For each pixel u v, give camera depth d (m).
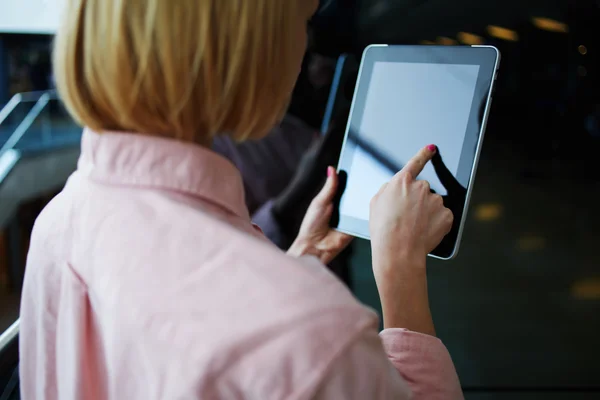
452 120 0.78
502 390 2.27
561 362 2.47
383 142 0.82
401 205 0.58
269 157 1.58
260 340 0.32
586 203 5.51
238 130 0.42
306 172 1.39
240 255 0.35
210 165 0.41
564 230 4.60
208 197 0.41
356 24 1.62
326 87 1.60
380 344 0.35
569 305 3.07
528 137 9.19
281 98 0.43
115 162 0.41
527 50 9.91
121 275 0.37
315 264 0.37
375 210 0.60
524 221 4.92
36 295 0.47
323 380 0.32
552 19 9.11
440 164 0.77
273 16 0.39
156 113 0.40
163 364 0.34
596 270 3.59
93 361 0.41
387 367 0.35
